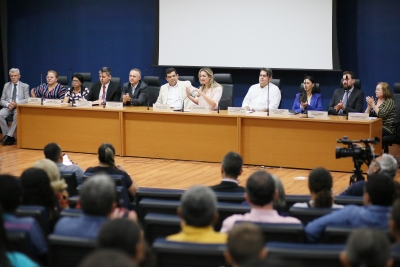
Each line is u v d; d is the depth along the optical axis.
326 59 8.51
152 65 9.60
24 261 1.94
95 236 2.32
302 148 6.38
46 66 10.59
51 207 2.94
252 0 8.84
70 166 4.21
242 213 2.88
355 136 6.13
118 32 10.03
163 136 6.95
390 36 8.37
